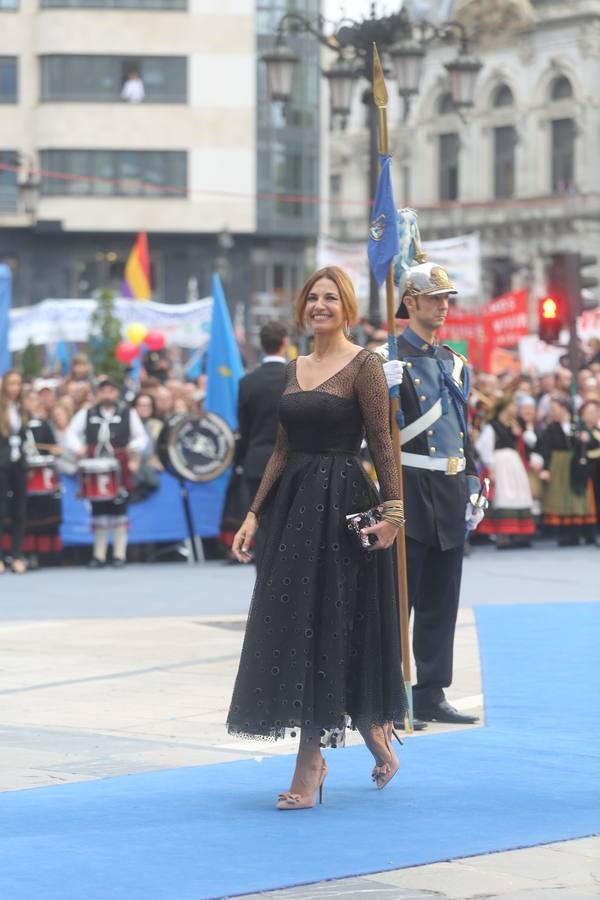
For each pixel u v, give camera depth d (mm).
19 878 8297
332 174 119750
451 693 14320
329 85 31469
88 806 9961
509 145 109938
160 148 82438
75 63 81938
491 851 8891
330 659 9914
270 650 9961
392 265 12680
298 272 86375
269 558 10125
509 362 43906
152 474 27656
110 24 81812
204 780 10750
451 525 12875
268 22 83062
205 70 82500
